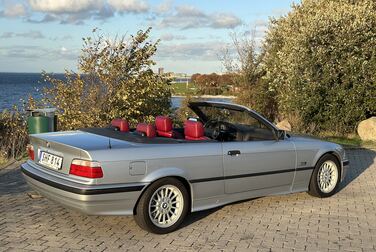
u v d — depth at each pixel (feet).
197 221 18.81
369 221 19.39
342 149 24.00
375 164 33.45
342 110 51.34
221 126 21.74
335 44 50.49
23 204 20.44
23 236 16.40
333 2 60.44
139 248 15.61
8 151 32.17
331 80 50.90
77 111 35.12
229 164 18.74
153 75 38.50
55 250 15.17
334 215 20.17
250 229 17.94
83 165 15.53
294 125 50.96
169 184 17.07
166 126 18.98
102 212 15.74
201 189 17.95
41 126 29.40
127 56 36.88
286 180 21.21
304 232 17.74
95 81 36.17
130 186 15.93
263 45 66.23
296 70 52.08
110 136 17.97
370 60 49.93
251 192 19.90
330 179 23.45
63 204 16.11
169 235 17.04
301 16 61.62
